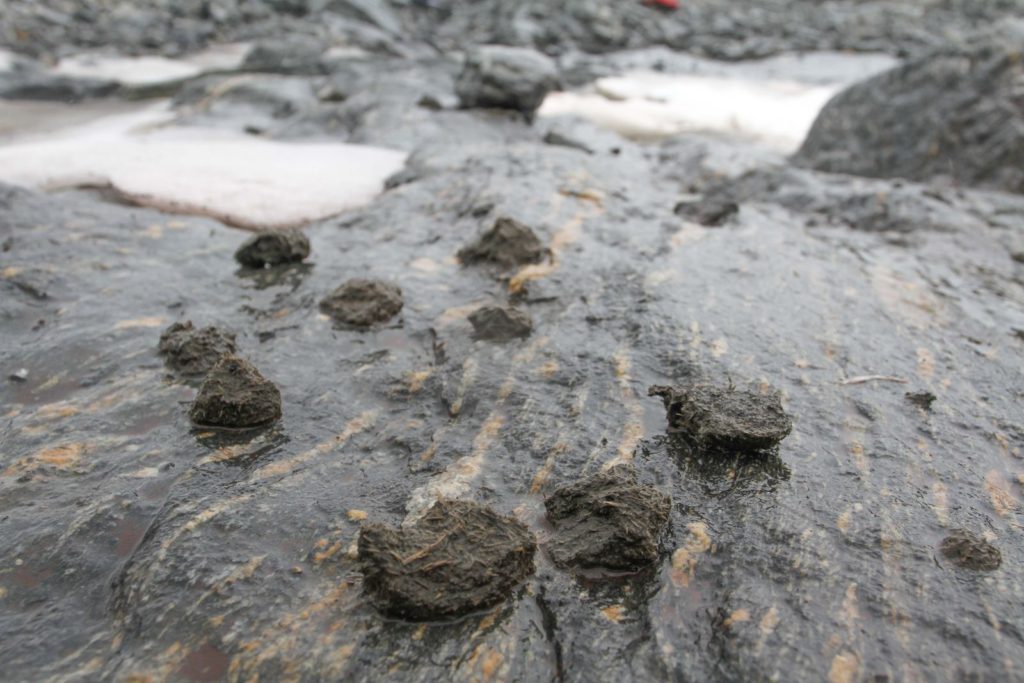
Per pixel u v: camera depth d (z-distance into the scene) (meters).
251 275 0.72
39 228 0.77
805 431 0.50
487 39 2.52
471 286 0.70
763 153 1.33
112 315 0.63
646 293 0.66
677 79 2.12
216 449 0.48
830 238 0.85
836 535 0.42
